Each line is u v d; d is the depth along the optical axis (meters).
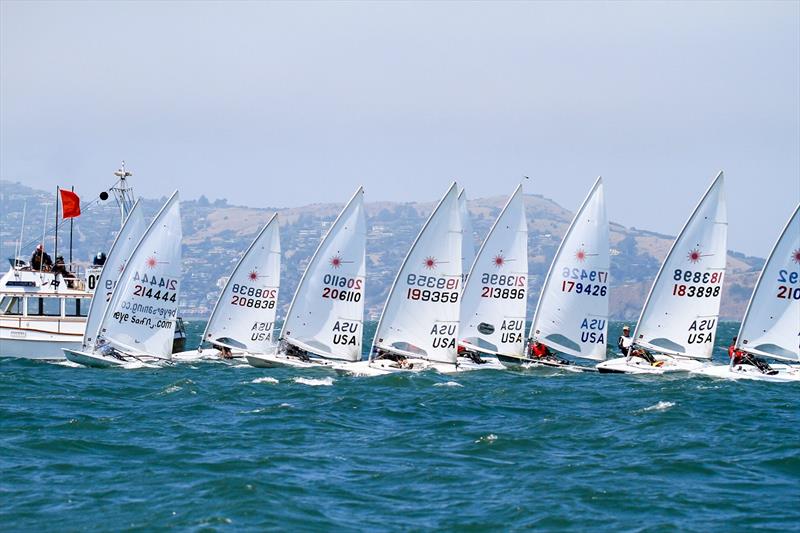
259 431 148.88
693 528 105.56
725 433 150.00
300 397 181.88
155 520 106.00
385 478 122.25
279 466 126.75
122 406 171.38
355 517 107.75
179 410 167.00
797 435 149.50
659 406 171.62
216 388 193.00
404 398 182.00
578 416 161.50
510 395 187.88
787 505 113.75
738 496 116.81
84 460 129.62
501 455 135.50
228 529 103.19
